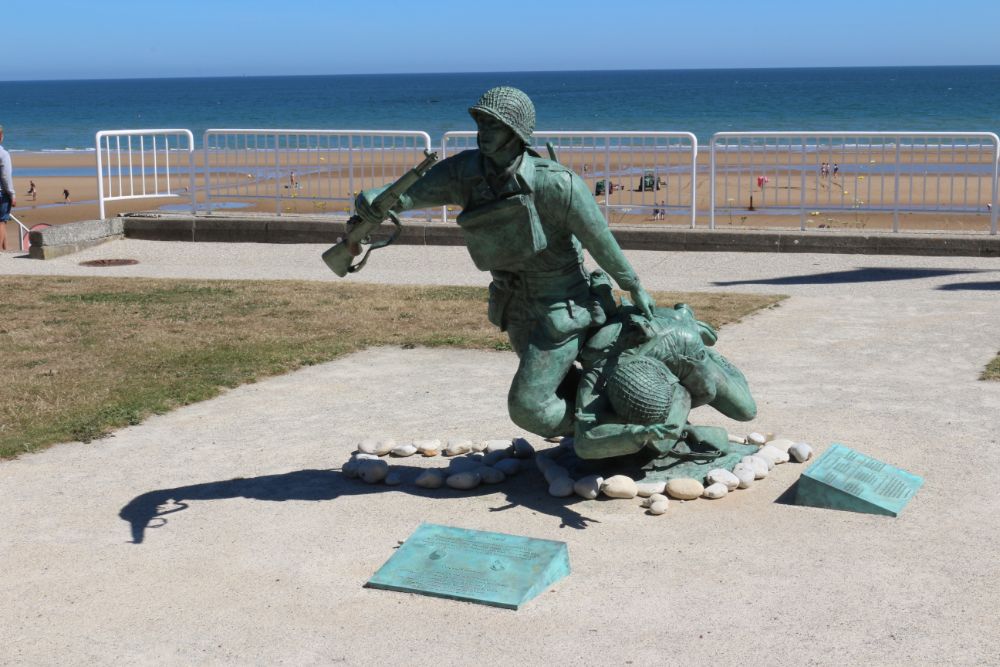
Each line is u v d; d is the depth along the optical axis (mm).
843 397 8078
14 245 21969
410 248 16047
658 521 5777
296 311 11484
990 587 4914
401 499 6199
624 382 5840
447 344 10008
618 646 4449
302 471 6703
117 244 16750
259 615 4797
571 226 5676
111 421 7641
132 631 4664
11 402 8086
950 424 7352
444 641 4527
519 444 6891
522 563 5109
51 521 5910
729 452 6645
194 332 10477
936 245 14766
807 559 5262
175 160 41125
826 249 15109
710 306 11453
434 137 60625
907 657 4312
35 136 84312
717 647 4426
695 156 16109
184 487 6430
